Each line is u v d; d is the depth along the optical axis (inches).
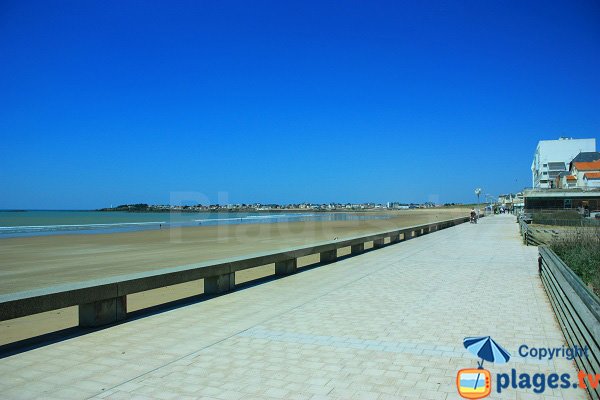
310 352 227.5
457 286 411.5
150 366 209.0
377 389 180.5
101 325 279.0
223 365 209.8
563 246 544.4
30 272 576.7
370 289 399.9
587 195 2140.7
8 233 1344.7
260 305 336.5
